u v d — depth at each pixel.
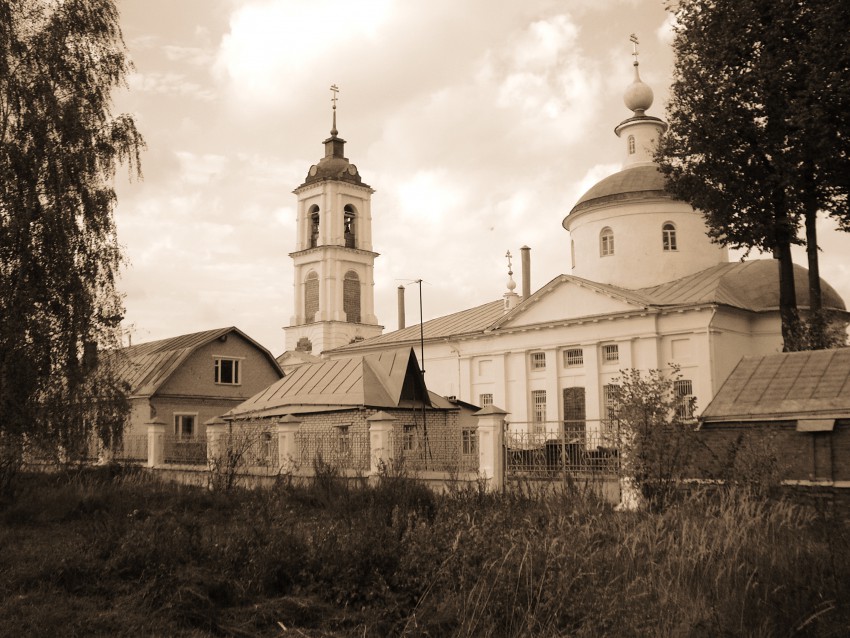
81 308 23.19
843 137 23.42
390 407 27.06
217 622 8.19
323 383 29.11
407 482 15.81
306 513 14.73
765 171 24.83
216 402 43.62
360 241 97.44
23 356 20.22
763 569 8.90
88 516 14.97
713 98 25.06
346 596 8.90
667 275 48.16
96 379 24.55
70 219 23.91
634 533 9.80
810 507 12.20
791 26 23.98
